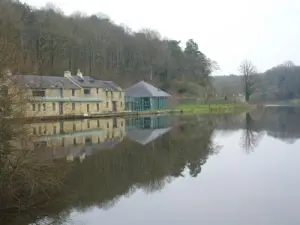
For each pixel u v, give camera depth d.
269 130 40.50
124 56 121.00
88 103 68.56
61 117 61.50
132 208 14.33
